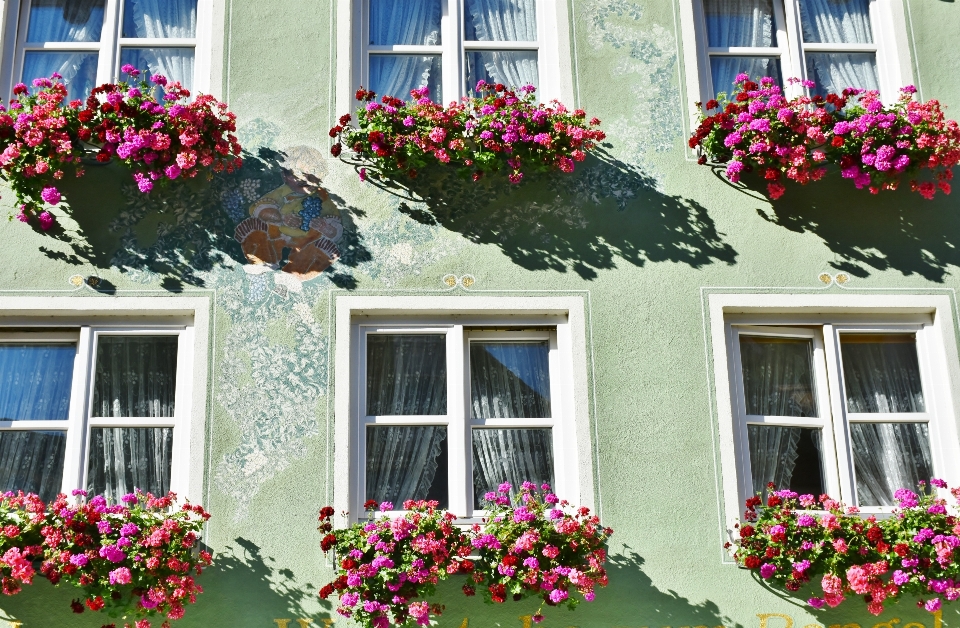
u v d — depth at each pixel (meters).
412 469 8.05
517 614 7.64
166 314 8.19
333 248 8.31
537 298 8.29
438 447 8.11
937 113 8.41
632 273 8.38
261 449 7.86
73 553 7.20
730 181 8.64
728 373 8.27
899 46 9.11
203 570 7.62
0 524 7.27
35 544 7.26
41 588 7.48
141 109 8.13
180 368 8.13
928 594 7.73
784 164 8.43
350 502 7.91
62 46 8.91
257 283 8.19
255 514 7.74
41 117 8.09
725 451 8.03
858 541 7.59
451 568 7.32
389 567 7.32
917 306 8.41
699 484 7.95
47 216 8.12
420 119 8.35
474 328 8.35
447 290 8.27
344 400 7.99
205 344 8.05
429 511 7.61
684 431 8.05
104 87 8.26
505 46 9.08
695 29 9.17
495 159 8.34
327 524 7.55
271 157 8.51
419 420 8.12
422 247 8.35
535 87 9.03
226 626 7.54
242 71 8.73
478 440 8.17
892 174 8.41
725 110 8.44
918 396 8.38
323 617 7.57
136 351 8.16
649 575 7.77
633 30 9.01
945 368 8.33
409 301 8.23
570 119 8.40
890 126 8.30
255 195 8.39
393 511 7.96
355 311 8.21
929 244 8.55
